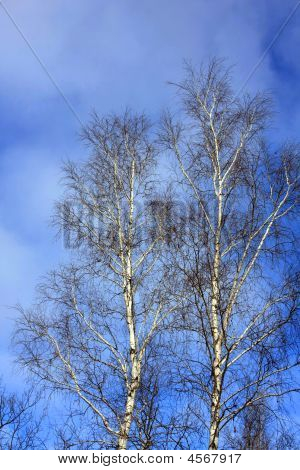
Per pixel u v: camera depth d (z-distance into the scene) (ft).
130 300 42.06
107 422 37.81
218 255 39.65
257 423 35.83
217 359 36.45
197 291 38.19
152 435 36.52
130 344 40.42
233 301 38.24
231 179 42.65
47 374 39.52
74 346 40.24
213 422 34.81
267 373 35.96
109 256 43.96
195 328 38.42
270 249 40.29
